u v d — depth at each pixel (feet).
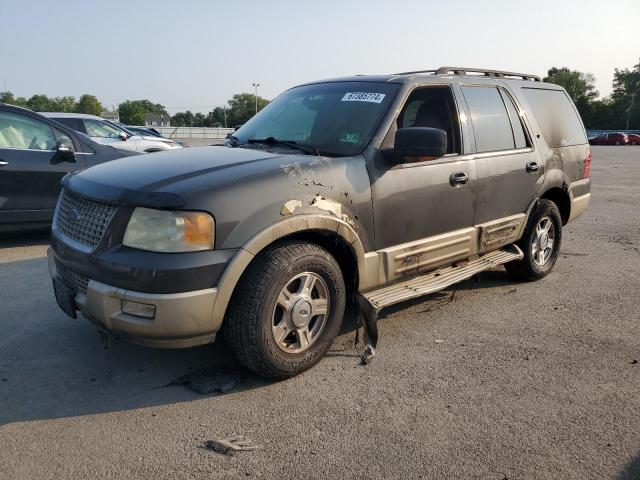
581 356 12.66
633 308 15.99
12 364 11.68
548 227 18.15
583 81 325.83
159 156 12.24
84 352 12.31
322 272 11.19
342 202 11.41
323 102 14.14
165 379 11.21
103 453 8.80
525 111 17.10
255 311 10.22
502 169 15.52
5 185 20.70
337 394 10.71
